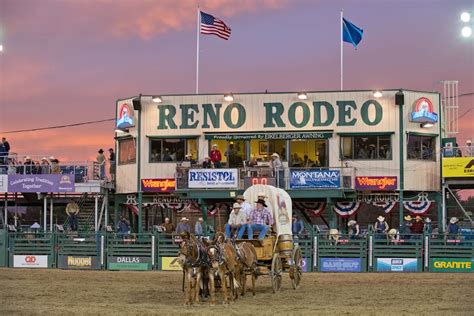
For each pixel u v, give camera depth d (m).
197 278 21.58
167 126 45.72
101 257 36.72
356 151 44.09
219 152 43.88
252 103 44.97
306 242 35.56
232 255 21.83
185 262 21.25
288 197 26.23
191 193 43.34
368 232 35.91
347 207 43.84
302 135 44.22
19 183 44.91
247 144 45.19
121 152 47.41
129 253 36.59
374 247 35.16
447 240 34.84
